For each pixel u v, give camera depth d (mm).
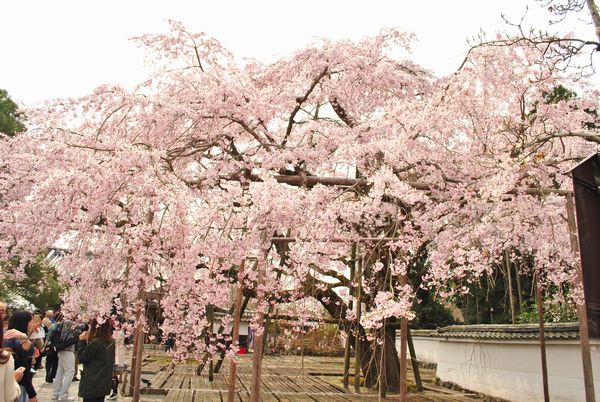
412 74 7656
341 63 6789
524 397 8266
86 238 5016
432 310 16484
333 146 6023
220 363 10492
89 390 4562
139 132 5852
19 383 3900
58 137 5484
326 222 5008
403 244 5082
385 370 7703
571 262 5562
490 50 5543
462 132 6016
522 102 5672
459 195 5430
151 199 4805
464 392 9922
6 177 5723
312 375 11289
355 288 6492
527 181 5648
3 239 5457
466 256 5215
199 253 4832
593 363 6891
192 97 5965
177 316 4762
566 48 5348
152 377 9719
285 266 5406
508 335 8469
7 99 11984
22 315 4613
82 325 6617
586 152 6219
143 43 6648
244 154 6129
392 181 5055
